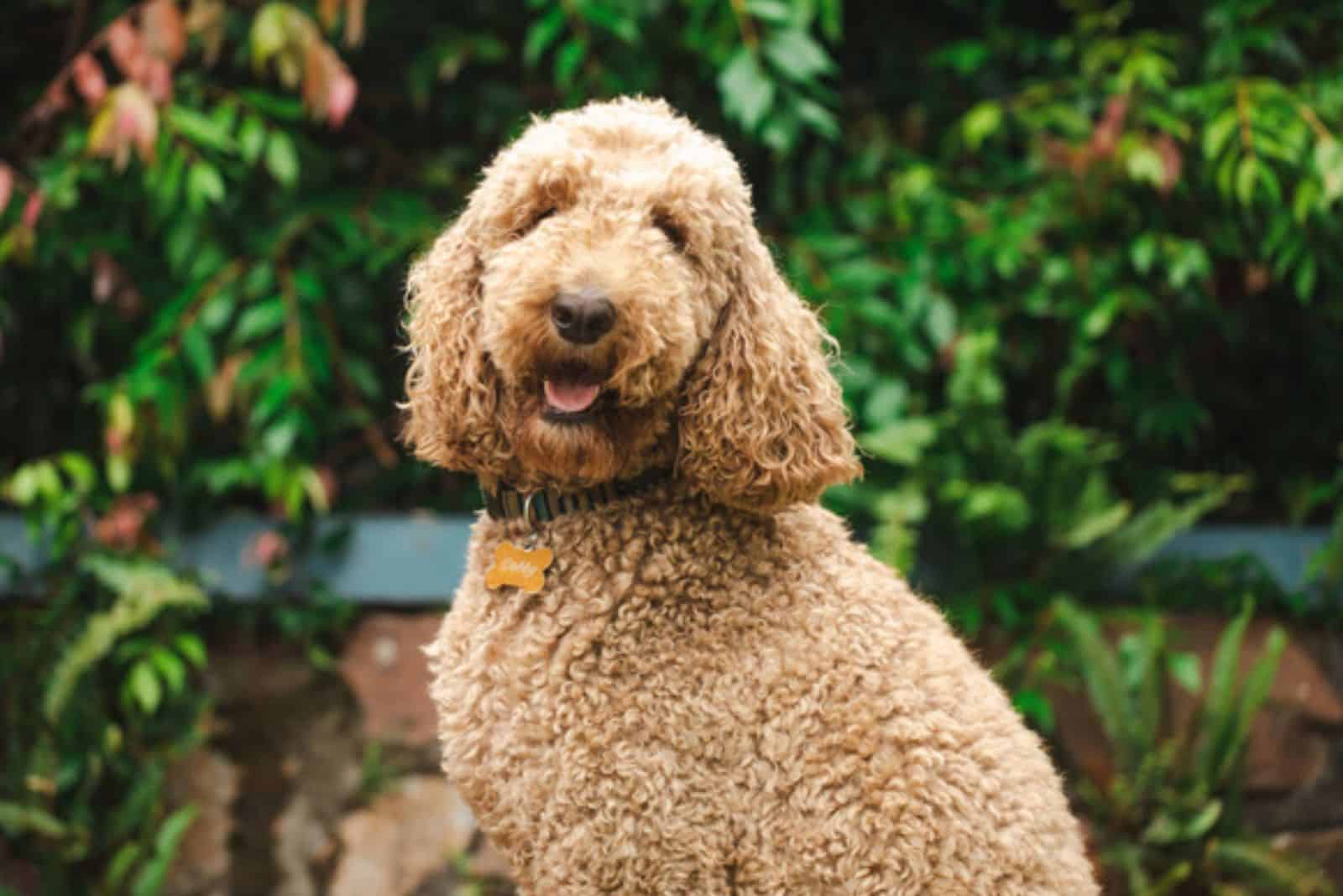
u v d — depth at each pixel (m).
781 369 2.16
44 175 4.02
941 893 2.05
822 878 2.08
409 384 2.36
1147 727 3.88
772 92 4.05
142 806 3.79
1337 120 4.23
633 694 2.10
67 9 4.38
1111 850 3.79
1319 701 4.27
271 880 3.98
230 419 4.36
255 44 3.90
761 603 2.17
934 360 4.52
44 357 4.48
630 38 4.11
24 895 3.85
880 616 2.22
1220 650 4.01
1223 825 3.85
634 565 2.16
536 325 2.04
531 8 4.58
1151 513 4.17
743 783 2.10
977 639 4.26
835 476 2.21
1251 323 4.79
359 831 4.00
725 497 2.18
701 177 2.14
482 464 2.27
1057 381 4.65
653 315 2.03
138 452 4.02
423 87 4.38
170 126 3.86
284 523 4.19
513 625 2.19
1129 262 4.43
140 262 4.28
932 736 2.12
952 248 4.40
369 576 4.18
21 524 4.12
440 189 4.56
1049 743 4.14
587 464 2.11
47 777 3.75
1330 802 4.18
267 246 4.20
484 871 3.94
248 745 4.06
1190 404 4.57
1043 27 4.93
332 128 4.49
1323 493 4.62
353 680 4.12
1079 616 3.93
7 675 3.89
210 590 4.13
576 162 2.11
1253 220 4.36
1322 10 4.47
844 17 4.83
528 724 2.13
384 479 4.54
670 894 2.07
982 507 4.00
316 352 4.14
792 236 4.43
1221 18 4.39
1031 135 4.57
